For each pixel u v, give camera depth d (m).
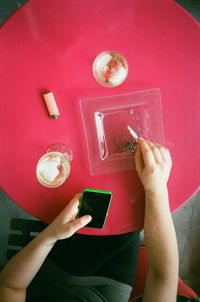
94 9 0.90
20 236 1.10
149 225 0.90
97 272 1.14
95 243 1.16
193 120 0.92
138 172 0.90
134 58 0.91
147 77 0.91
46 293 1.10
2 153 0.92
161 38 0.91
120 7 0.90
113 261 1.15
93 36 0.90
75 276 1.12
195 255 1.63
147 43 0.91
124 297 1.11
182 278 1.62
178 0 1.66
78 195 0.89
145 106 0.92
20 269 0.91
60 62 0.90
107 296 1.10
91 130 0.92
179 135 0.93
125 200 0.93
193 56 0.92
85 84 0.91
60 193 0.92
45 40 0.90
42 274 1.12
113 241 1.16
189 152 0.93
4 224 1.60
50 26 0.90
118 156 0.93
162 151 0.89
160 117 0.92
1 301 0.93
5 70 0.91
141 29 0.90
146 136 0.93
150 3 0.91
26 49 0.90
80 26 0.90
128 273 1.14
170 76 0.91
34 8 0.91
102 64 0.90
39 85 0.91
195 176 0.94
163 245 0.90
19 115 0.91
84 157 0.92
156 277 0.92
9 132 0.92
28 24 0.91
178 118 0.92
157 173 0.88
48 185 0.92
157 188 0.88
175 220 1.64
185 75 0.92
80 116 0.91
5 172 0.92
